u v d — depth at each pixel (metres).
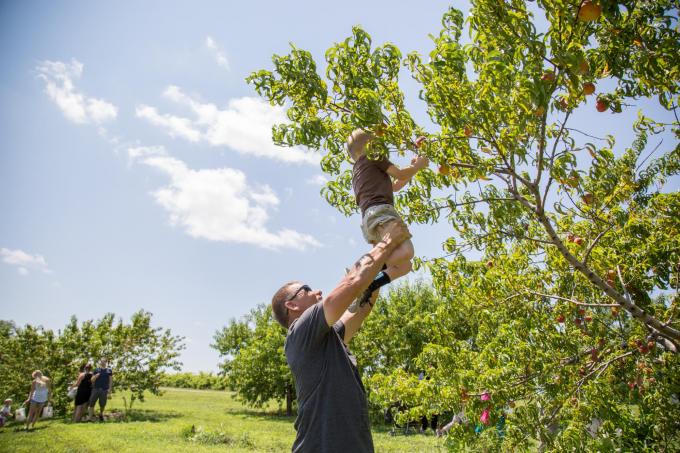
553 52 2.73
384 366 16.94
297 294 2.52
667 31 3.23
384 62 3.26
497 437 4.75
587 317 5.68
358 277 2.08
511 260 5.77
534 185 3.55
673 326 5.01
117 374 19.81
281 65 3.42
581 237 5.34
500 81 2.87
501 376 4.92
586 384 4.82
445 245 4.93
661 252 5.13
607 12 2.64
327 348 2.17
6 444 9.80
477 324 6.09
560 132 3.49
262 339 22.77
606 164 4.12
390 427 15.85
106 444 9.82
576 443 4.14
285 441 11.05
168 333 21.20
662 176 5.38
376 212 2.81
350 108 3.31
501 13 2.85
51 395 18.67
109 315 21.36
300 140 3.60
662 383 4.88
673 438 4.82
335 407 2.06
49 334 19.92
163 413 19.16
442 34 3.27
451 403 4.94
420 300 17.75
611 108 3.76
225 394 42.31
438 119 3.49
